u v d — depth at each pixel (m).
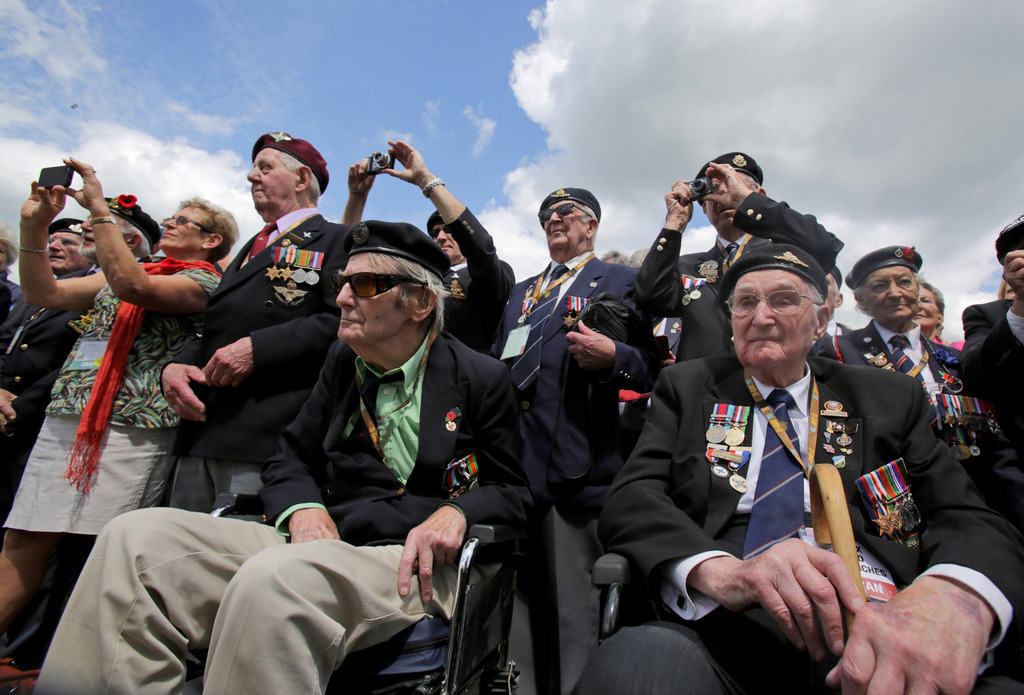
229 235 3.41
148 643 1.37
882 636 1.09
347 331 1.88
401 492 1.81
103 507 2.59
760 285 1.78
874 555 1.50
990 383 2.50
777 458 1.68
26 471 2.77
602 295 2.58
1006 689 1.17
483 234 2.81
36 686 1.34
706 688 1.21
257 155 3.14
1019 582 1.26
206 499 2.41
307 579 1.33
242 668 1.22
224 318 2.58
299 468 1.95
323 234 2.80
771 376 1.80
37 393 3.57
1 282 4.91
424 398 1.92
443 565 1.67
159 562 1.44
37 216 2.93
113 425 2.67
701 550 1.46
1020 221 2.54
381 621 1.45
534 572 2.38
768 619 1.42
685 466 1.77
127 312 2.83
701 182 2.87
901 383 1.73
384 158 2.92
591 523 2.32
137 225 3.61
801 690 1.34
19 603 2.62
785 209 2.79
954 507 1.49
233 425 2.36
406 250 1.94
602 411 2.45
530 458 2.44
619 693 1.16
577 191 3.11
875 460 1.62
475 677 1.60
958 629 1.12
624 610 1.64
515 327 2.93
